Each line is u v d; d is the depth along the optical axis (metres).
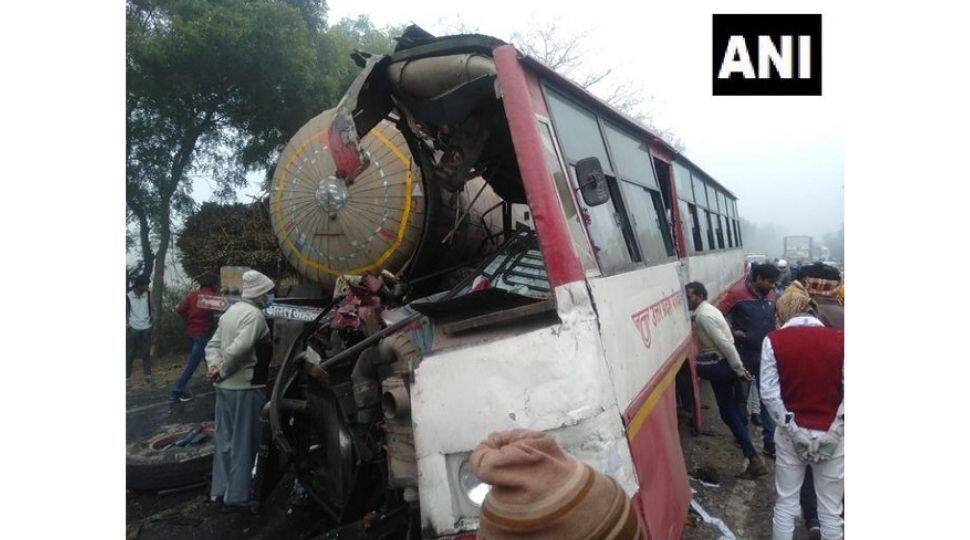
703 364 5.03
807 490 3.90
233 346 4.00
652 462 2.67
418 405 2.30
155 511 4.27
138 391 8.19
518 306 2.54
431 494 2.26
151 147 10.11
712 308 4.99
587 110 3.71
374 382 3.04
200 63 9.48
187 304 7.57
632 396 2.63
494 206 4.87
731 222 13.45
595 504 1.18
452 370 2.28
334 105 11.01
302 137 4.79
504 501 1.20
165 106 9.74
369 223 4.44
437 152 4.09
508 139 3.62
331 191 4.53
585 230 2.78
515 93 2.59
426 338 2.95
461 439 2.23
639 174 4.64
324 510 3.71
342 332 3.75
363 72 3.07
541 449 1.27
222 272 7.41
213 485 4.15
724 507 4.45
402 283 4.06
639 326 3.08
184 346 11.44
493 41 2.82
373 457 3.15
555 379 2.17
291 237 4.81
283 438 3.44
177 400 7.48
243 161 11.28
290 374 3.89
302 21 10.48
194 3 9.35
